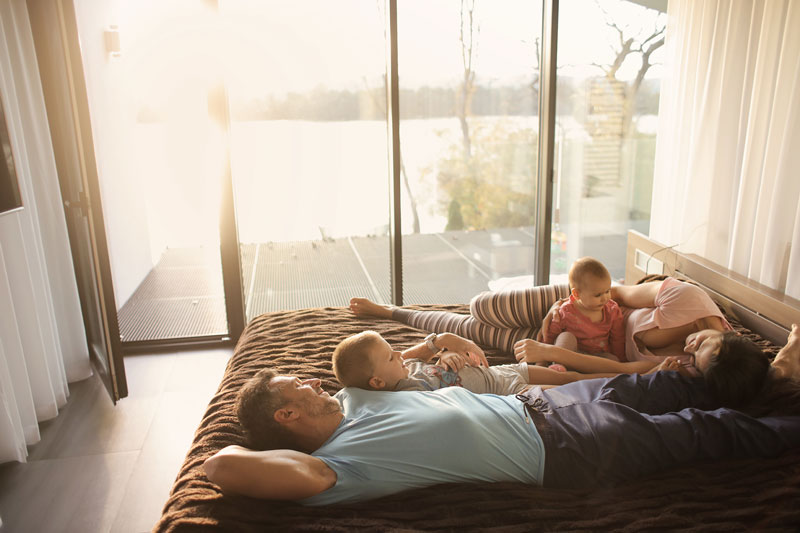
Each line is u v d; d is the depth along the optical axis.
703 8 2.85
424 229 3.60
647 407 1.61
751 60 2.58
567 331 2.08
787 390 1.65
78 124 2.40
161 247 3.95
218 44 3.05
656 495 1.34
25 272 2.46
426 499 1.33
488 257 3.72
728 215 2.85
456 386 1.62
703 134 2.90
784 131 2.34
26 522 1.95
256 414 1.39
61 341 2.91
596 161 3.60
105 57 3.69
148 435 2.48
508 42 3.36
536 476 1.43
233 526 1.23
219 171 3.15
